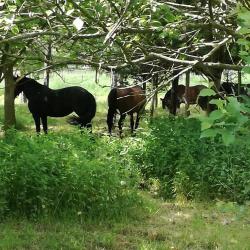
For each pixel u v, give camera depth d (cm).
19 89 1370
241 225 715
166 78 387
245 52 233
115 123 1611
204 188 852
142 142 967
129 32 356
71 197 712
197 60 354
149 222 730
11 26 311
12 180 690
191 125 972
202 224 723
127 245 638
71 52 357
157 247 625
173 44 473
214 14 388
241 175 815
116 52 367
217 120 213
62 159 720
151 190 910
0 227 657
